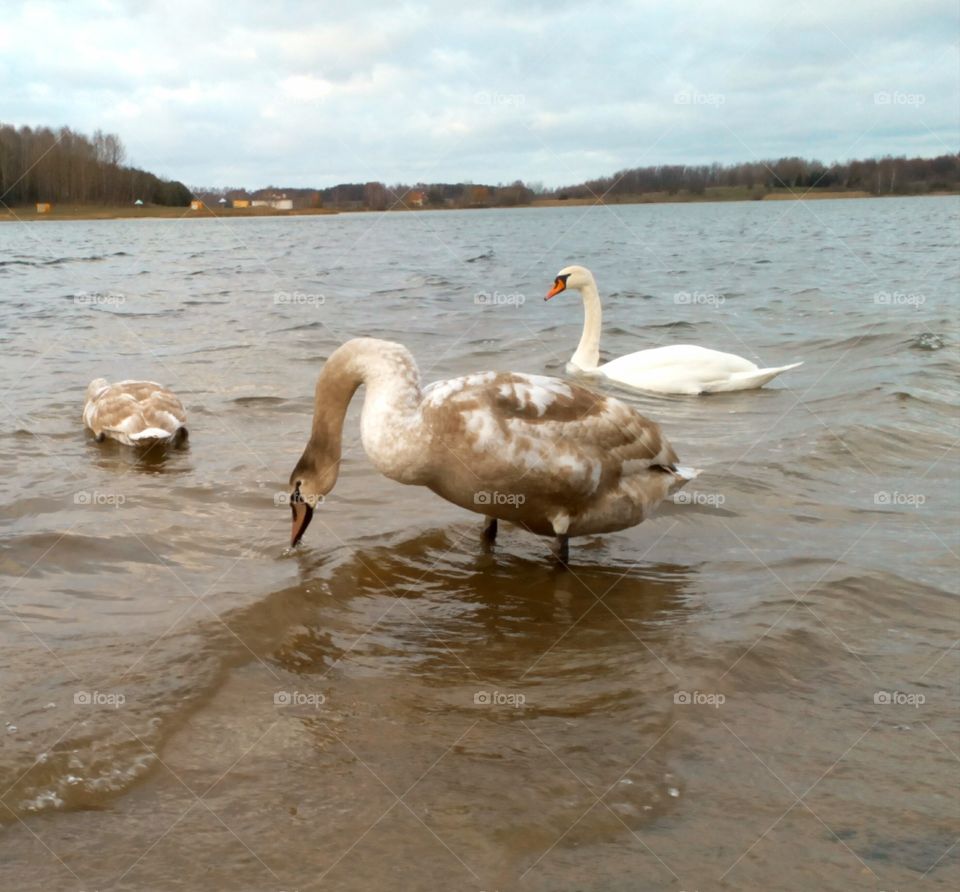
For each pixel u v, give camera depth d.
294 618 1.74
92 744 1.31
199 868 1.09
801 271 8.81
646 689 1.52
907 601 1.86
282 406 3.37
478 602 1.87
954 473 2.71
